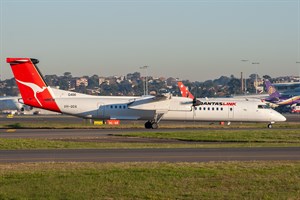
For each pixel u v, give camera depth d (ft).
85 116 402.31
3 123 486.79
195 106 413.39
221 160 193.06
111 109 402.11
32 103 395.34
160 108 403.34
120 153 216.54
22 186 140.87
